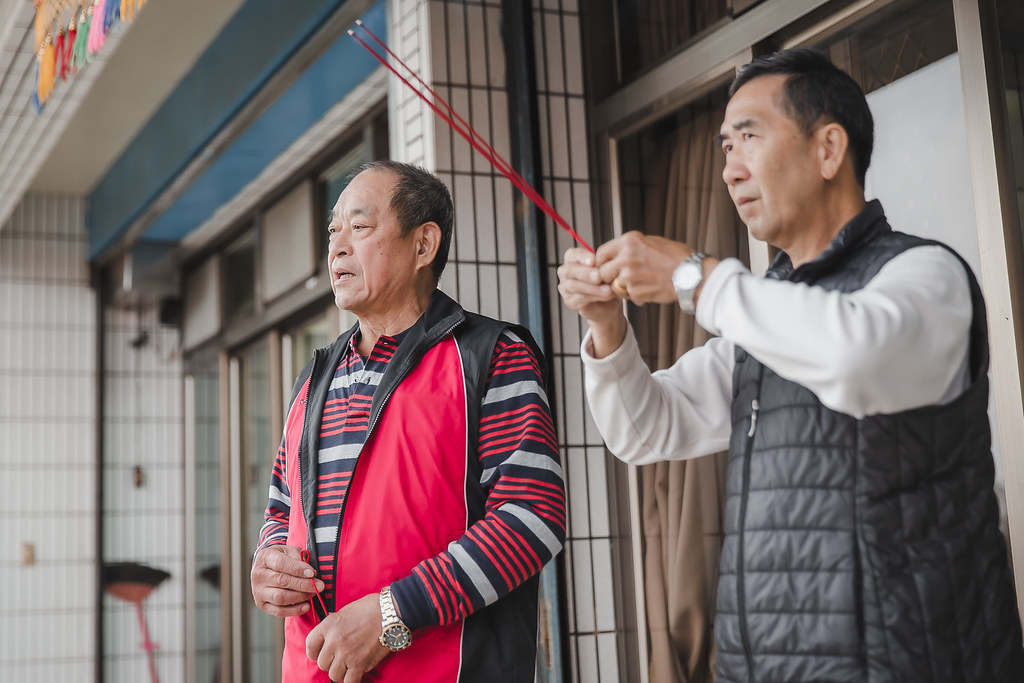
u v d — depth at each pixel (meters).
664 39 2.38
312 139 4.04
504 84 2.63
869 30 1.90
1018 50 1.65
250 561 4.86
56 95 3.59
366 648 1.40
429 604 1.40
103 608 5.38
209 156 4.21
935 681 1.12
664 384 1.45
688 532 2.26
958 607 1.14
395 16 2.77
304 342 4.46
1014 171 1.65
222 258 5.30
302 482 1.58
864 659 1.13
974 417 1.17
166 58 4.29
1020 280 1.63
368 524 1.49
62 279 5.60
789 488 1.19
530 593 1.55
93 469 5.50
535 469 1.51
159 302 5.74
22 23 3.08
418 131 2.62
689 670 2.24
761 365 1.26
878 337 1.02
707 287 1.11
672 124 2.38
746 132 1.27
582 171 2.58
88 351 5.60
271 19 3.42
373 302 1.62
